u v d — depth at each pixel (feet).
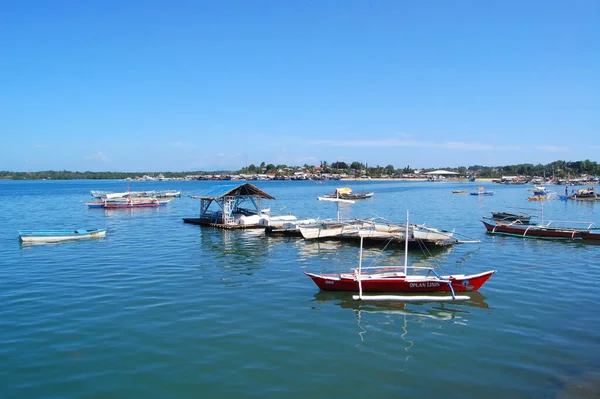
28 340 70.64
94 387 56.95
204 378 59.21
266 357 65.31
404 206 355.77
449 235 149.69
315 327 77.15
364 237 158.10
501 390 56.39
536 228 176.24
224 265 123.75
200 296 93.76
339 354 66.54
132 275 111.65
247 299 92.17
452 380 58.95
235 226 200.64
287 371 61.21
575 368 62.03
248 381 58.54
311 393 55.72
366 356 65.87
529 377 59.57
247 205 351.05
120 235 182.50
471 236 180.96
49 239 165.78
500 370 61.57
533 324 78.48
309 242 162.81
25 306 86.79
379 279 95.45
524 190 627.87
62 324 77.36
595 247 153.07
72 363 63.16
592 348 68.33
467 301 91.66
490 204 373.81
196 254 139.74
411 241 149.38
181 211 305.94
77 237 171.22
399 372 61.05
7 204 373.81
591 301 90.99
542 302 90.53
